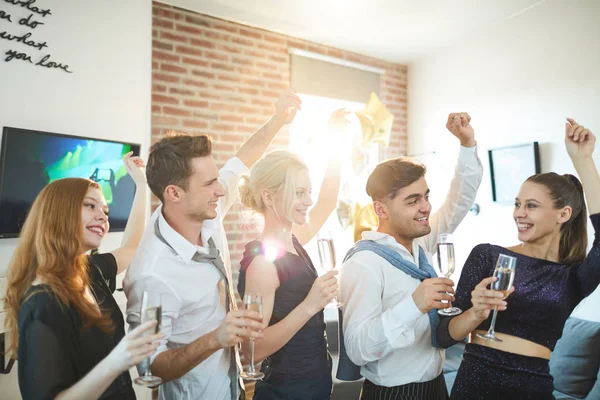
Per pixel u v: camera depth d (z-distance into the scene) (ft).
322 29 11.54
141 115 8.77
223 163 10.98
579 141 4.52
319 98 12.85
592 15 9.35
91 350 3.31
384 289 4.20
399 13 10.57
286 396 3.93
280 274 3.91
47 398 2.83
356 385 8.57
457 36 12.11
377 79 13.80
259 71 11.49
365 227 9.13
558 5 9.96
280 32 11.75
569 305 4.23
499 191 11.37
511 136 11.12
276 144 11.83
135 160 5.25
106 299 3.80
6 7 6.71
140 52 8.76
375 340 3.74
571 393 8.16
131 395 3.63
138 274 3.66
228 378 4.04
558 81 10.04
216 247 4.51
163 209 3.93
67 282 3.25
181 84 10.37
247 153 5.24
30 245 3.38
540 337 4.17
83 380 2.79
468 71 12.26
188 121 10.48
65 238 3.33
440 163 13.30
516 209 4.51
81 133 7.68
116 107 8.28
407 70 14.46
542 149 10.41
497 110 11.48
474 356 4.30
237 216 10.91
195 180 3.72
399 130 14.35
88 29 7.82
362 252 4.26
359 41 12.41
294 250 4.25
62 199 3.42
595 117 9.36
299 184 4.04
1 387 6.61
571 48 9.75
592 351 8.17
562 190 4.28
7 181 6.43
